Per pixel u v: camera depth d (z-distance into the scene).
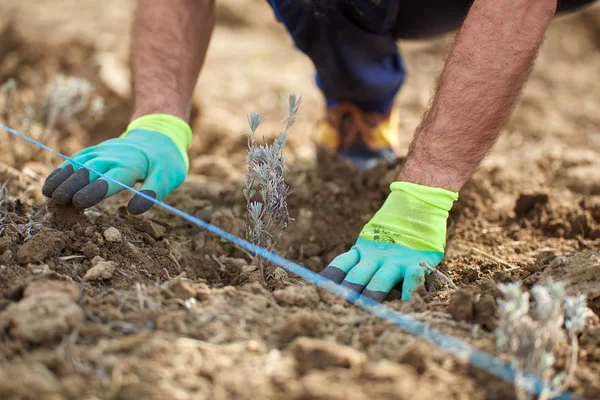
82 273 1.89
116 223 2.19
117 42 4.78
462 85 1.92
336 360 1.47
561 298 1.58
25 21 4.98
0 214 2.10
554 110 4.54
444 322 1.69
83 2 5.92
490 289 1.83
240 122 4.13
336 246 2.55
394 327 1.66
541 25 1.85
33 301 1.57
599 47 6.04
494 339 1.63
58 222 2.06
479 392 1.45
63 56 4.42
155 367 1.45
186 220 2.49
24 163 3.00
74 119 3.70
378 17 2.56
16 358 1.46
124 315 1.65
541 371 1.46
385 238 1.98
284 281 1.96
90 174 1.99
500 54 1.87
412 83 5.09
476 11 1.92
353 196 2.84
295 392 1.39
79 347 1.51
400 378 1.42
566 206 2.64
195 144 3.73
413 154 2.04
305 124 4.27
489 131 1.95
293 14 2.58
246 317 1.67
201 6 2.42
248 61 5.39
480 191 2.75
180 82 2.38
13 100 3.78
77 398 1.37
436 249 1.98
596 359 1.58
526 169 3.12
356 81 2.87
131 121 2.33
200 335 1.59
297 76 5.13
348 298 1.81
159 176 2.13
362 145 3.21
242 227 2.53
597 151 3.72
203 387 1.42
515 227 2.59
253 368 1.48
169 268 2.08
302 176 2.98
